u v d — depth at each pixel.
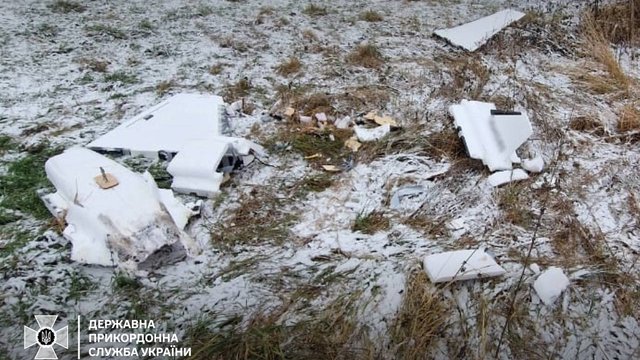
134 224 2.66
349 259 2.77
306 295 2.57
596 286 2.60
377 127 3.95
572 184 3.35
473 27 5.77
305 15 6.23
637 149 3.75
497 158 3.46
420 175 3.44
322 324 2.41
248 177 3.39
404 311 2.46
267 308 2.50
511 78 4.79
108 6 6.35
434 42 5.57
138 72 4.80
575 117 4.07
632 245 2.87
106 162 3.05
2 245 2.81
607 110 4.24
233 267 2.71
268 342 2.31
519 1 6.72
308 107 4.24
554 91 4.56
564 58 5.27
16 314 2.45
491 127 3.69
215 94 4.45
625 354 2.29
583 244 2.87
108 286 2.59
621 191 3.29
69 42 5.34
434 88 4.57
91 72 4.77
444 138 3.76
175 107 4.02
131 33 5.60
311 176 3.44
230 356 2.27
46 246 2.80
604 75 4.86
